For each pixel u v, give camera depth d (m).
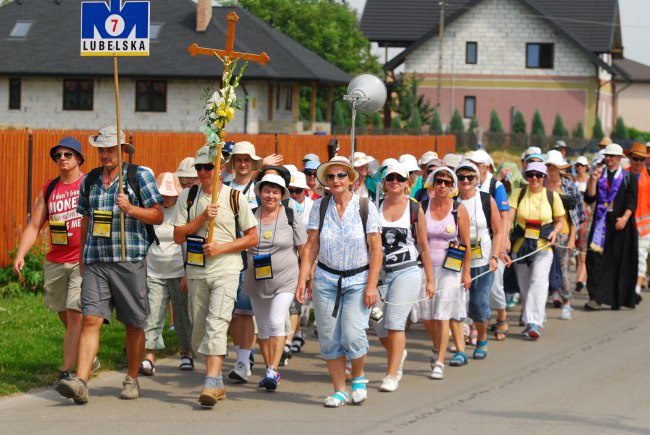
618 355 21.19
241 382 18.22
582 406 16.42
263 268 17.31
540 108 121.44
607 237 27.95
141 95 80.06
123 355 19.83
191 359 19.25
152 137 32.84
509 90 121.69
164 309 18.88
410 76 114.38
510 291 23.92
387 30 126.00
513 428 14.86
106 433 14.35
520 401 16.81
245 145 18.48
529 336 23.27
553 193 23.38
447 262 18.86
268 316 17.56
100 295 16.05
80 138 30.12
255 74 77.44
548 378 18.80
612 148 27.95
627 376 18.95
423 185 22.83
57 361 18.94
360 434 14.48
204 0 82.31
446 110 123.00
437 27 120.06
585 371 19.47
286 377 18.80
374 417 15.59
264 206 17.58
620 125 126.81
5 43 82.12
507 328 23.75
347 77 90.38
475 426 14.98
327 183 16.23
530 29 120.75
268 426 14.91
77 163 17.27
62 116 80.69
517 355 21.25
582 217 27.64
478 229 20.39
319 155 42.47
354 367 16.48
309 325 24.73
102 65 79.19
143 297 16.17
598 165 31.91
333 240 16.09
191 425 14.91
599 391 17.62
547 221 23.27
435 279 18.92
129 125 80.06
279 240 17.45
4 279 26.86
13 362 18.66
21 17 84.69
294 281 17.64
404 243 17.36
